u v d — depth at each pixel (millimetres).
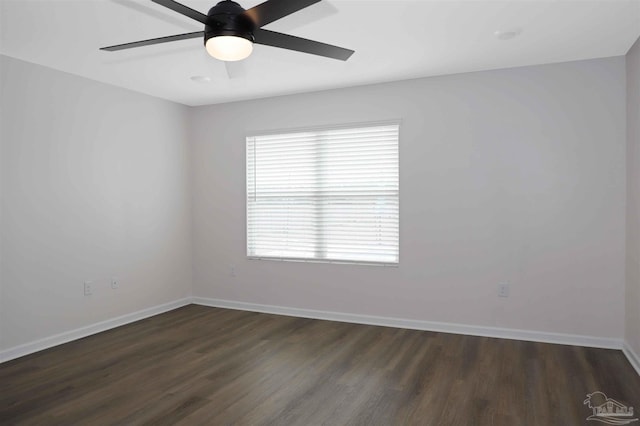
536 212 3801
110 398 2766
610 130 3566
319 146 4637
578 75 3645
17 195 3531
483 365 3268
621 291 3559
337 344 3791
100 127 4219
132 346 3775
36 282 3676
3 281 3438
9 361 3424
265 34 2156
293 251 4793
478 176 3977
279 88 4477
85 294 4086
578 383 2934
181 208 5184
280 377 3086
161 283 4922
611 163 3572
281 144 4828
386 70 3893
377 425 2422
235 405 2664
